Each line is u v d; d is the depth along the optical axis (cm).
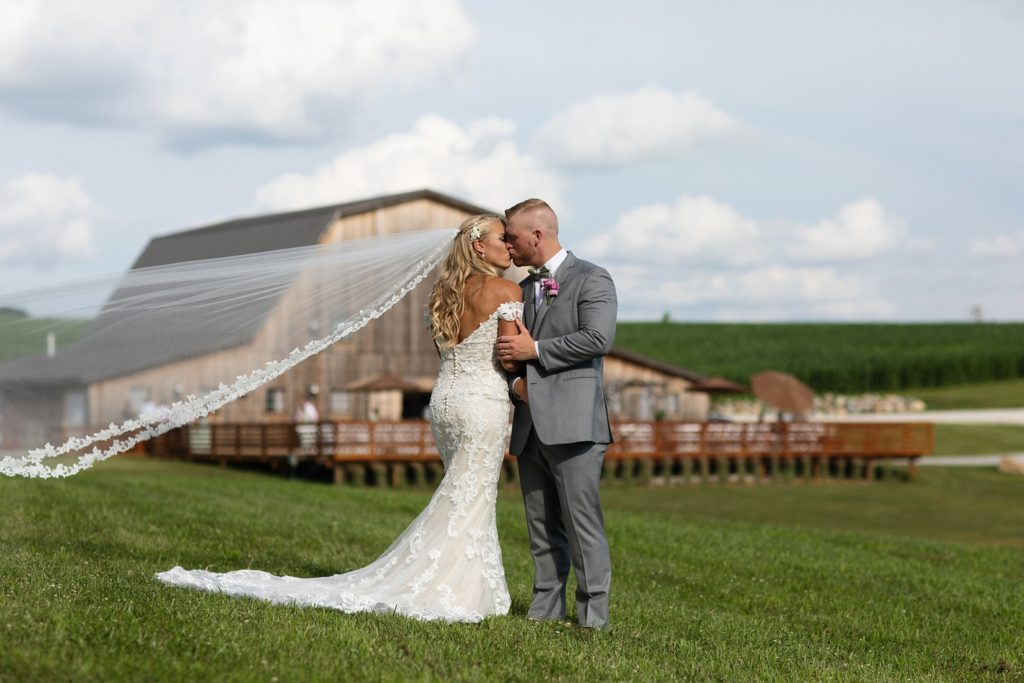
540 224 612
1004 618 873
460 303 615
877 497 3228
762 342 10281
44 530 892
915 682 586
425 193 3538
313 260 660
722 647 633
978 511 2847
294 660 470
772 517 2670
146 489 1520
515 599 740
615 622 682
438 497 625
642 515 1741
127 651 459
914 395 7506
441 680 464
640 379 4112
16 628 472
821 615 833
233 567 787
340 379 3581
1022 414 6153
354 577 645
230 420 3388
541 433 595
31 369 589
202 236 3712
